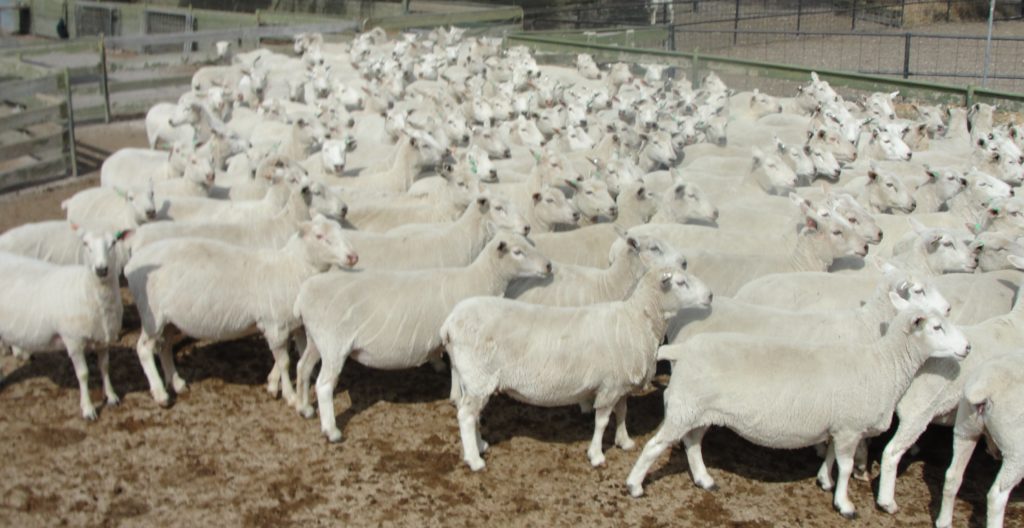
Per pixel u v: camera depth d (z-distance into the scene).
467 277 10.71
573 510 9.41
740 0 49.81
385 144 18.47
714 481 9.90
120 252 12.15
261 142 18.11
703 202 13.59
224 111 20.98
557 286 11.09
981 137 16.05
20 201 19.91
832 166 15.93
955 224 13.76
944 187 14.54
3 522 9.02
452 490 9.72
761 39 43.78
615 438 10.66
